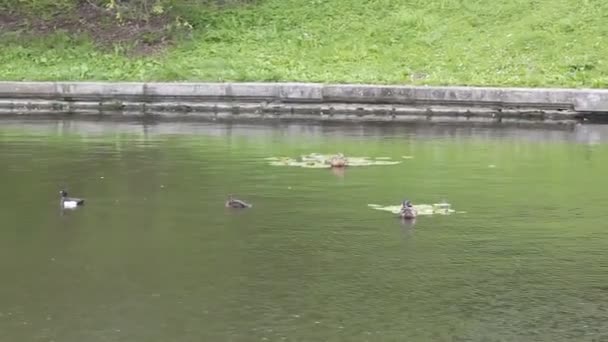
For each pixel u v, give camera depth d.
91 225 11.46
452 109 21.25
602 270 9.86
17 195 13.03
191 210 12.20
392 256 10.30
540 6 25.56
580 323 8.45
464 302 8.94
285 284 9.41
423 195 13.14
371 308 8.78
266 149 16.84
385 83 22.41
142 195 13.04
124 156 16.03
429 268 9.89
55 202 12.65
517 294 9.16
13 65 24.44
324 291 9.20
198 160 15.66
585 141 17.97
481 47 24.25
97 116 21.67
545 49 23.80
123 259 10.12
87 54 24.88
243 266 9.94
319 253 10.38
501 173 14.73
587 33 24.25
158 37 25.47
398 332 8.23
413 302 8.95
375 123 20.52
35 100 22.45
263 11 26.56
